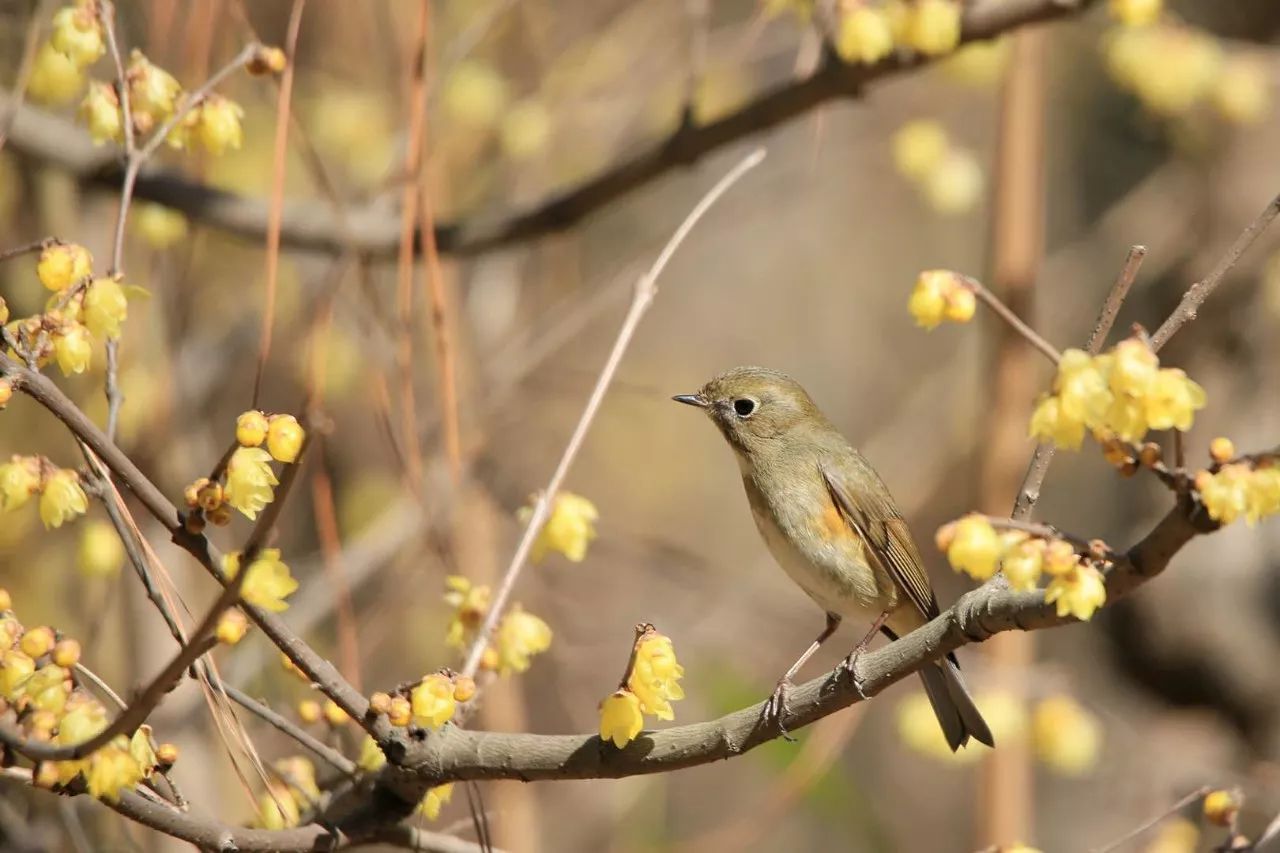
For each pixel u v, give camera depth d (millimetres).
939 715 7730
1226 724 11992
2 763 4805
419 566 10984
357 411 12688
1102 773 12391
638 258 11367
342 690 5551
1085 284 14297
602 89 12977
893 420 17609
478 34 10352
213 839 5352
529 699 13039
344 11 12531
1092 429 4586
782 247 19656
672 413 17641
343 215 8844
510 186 12484
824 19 8703
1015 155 10656
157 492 4953
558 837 12836
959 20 8359
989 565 4680
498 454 13742
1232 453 4523
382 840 5941
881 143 16547
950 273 5184
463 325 11305
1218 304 12156
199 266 11883
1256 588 11992
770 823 11359
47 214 9906
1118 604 12438
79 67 5922
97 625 8195
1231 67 11273
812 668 13766
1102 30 14633
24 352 4961
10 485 5102
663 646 5355
